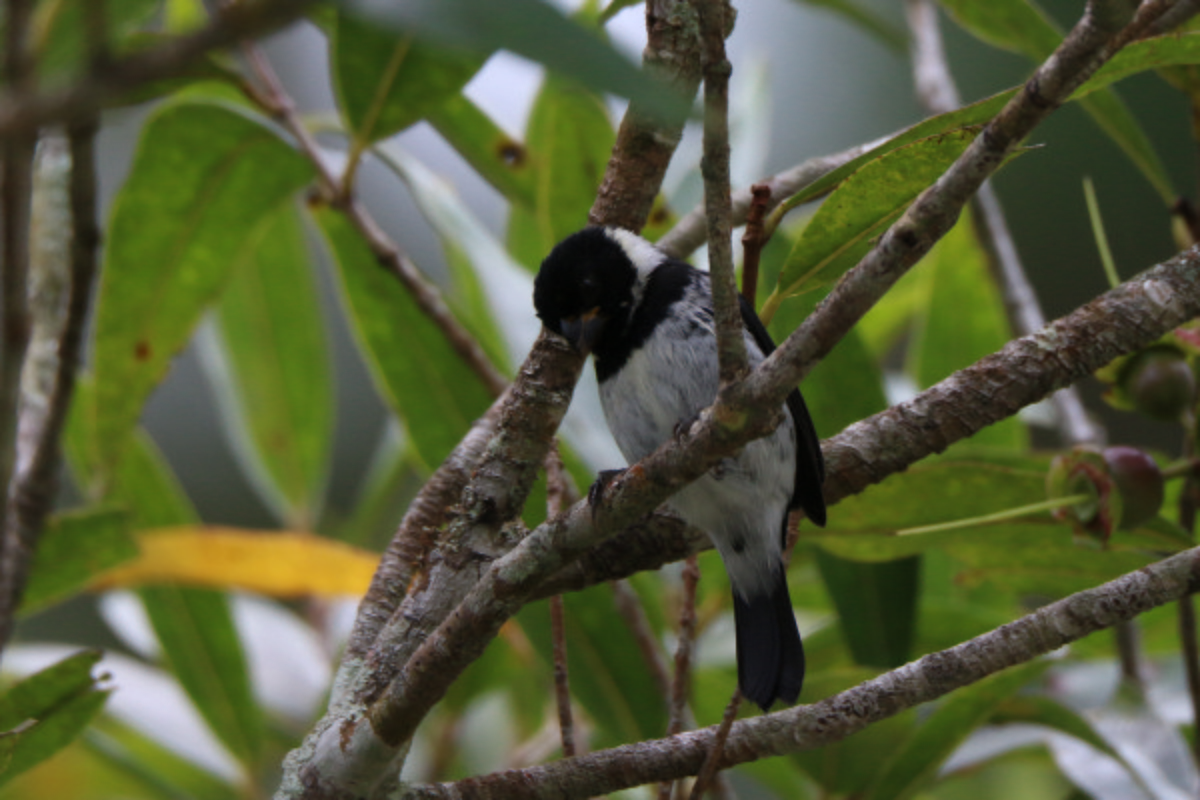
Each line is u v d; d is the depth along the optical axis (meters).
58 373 5.34
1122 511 6.16
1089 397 13.50
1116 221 14.21
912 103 14.52
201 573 8.59
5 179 3.36
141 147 8.30
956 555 7.43
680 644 5.71
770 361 4.30
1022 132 3.94
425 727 9.53
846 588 7.52
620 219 5.65
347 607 10.62
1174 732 6.97
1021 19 7.69
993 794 9.48
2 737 5.27
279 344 10.77
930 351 9.73
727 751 5.29
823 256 5.71
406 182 8.76
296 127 7.90
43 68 4.07
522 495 5.47
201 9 9.84
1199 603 8.40
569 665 7.57
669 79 5.07
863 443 6.37
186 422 14.39
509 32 2.47
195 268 8.86
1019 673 6.43
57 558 7.54
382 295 8.27
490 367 7.60
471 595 4.80
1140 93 14.24
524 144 8.91
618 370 7.29
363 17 2.45
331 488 14.55
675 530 6.51
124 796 9.98
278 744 9.91
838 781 7.41
